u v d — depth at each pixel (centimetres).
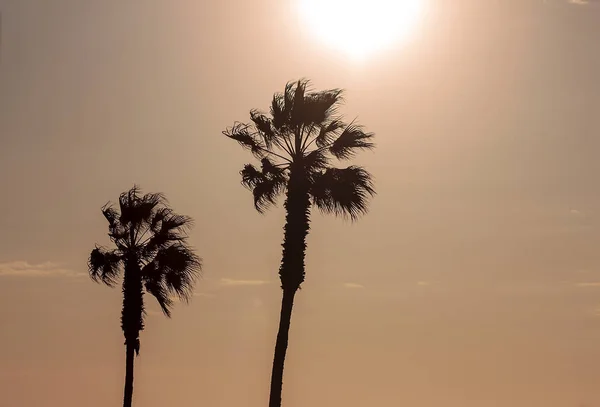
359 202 7194
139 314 8050
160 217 8288
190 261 8244
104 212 8288
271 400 6800
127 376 7956
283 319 6888
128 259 8138
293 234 6994
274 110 7375
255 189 7275
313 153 7275
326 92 7362
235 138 7456
